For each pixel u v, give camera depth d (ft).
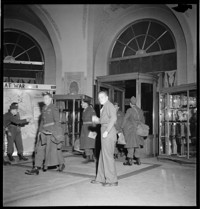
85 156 27.07
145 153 27.81
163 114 26.89
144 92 28.91
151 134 28.86
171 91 25.67
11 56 38.40
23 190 14.73
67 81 35.96
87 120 24.56
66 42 36.01
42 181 16.81
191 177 18.40
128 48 36.73
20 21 38.37
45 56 38.37
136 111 23.07
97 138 24.85
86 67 35.35
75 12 34.68
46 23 35.17
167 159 25.61
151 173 19.69
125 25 36.70
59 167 20.01
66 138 31.32
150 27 35.19
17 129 25.09
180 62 31.63
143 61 35.27
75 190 14.80
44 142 19.22
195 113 24.94
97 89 30.96
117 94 32.76
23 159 25.25
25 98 27.58
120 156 28.55
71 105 31.55
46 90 28.35
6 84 26.89
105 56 37.73
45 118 19.44
